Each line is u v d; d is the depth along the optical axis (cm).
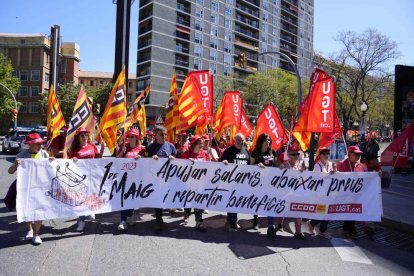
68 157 687
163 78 6956
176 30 7144
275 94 5491
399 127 1920
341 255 566
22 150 599
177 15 7194
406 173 1898
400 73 1916
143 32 7094
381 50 3675
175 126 902
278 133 894
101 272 455
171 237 613
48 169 574
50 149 738
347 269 507
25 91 8269
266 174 663
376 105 4797
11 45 8194
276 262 519
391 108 4881
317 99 700
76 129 645
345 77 4138
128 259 502
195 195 659
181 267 481
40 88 8244
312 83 804
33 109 8256
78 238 588
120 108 721
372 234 682
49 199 573
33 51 8262
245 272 476
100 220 707
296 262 523
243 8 8650
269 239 629
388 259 561
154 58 6838
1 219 692
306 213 656
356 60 3688
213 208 659
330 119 682
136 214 772
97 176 614
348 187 666
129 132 694
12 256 501
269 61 9406
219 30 8000
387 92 4038
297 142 841
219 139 1125
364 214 664
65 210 587
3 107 4650
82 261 489
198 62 7562
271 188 661
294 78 5956
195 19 7488
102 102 5719
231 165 662
